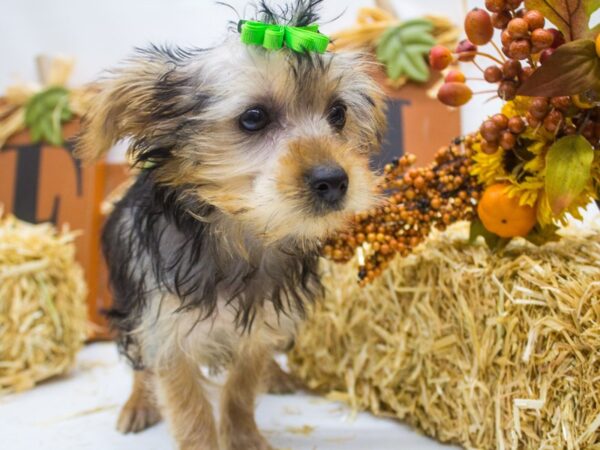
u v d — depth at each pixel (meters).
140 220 0.26
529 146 0.23
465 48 0.24
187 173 0.23
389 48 0.42
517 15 0.22
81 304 0.40
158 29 0.52
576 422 0.21
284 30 0.23
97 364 0.40
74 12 0.52
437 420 0.27
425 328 0.27
